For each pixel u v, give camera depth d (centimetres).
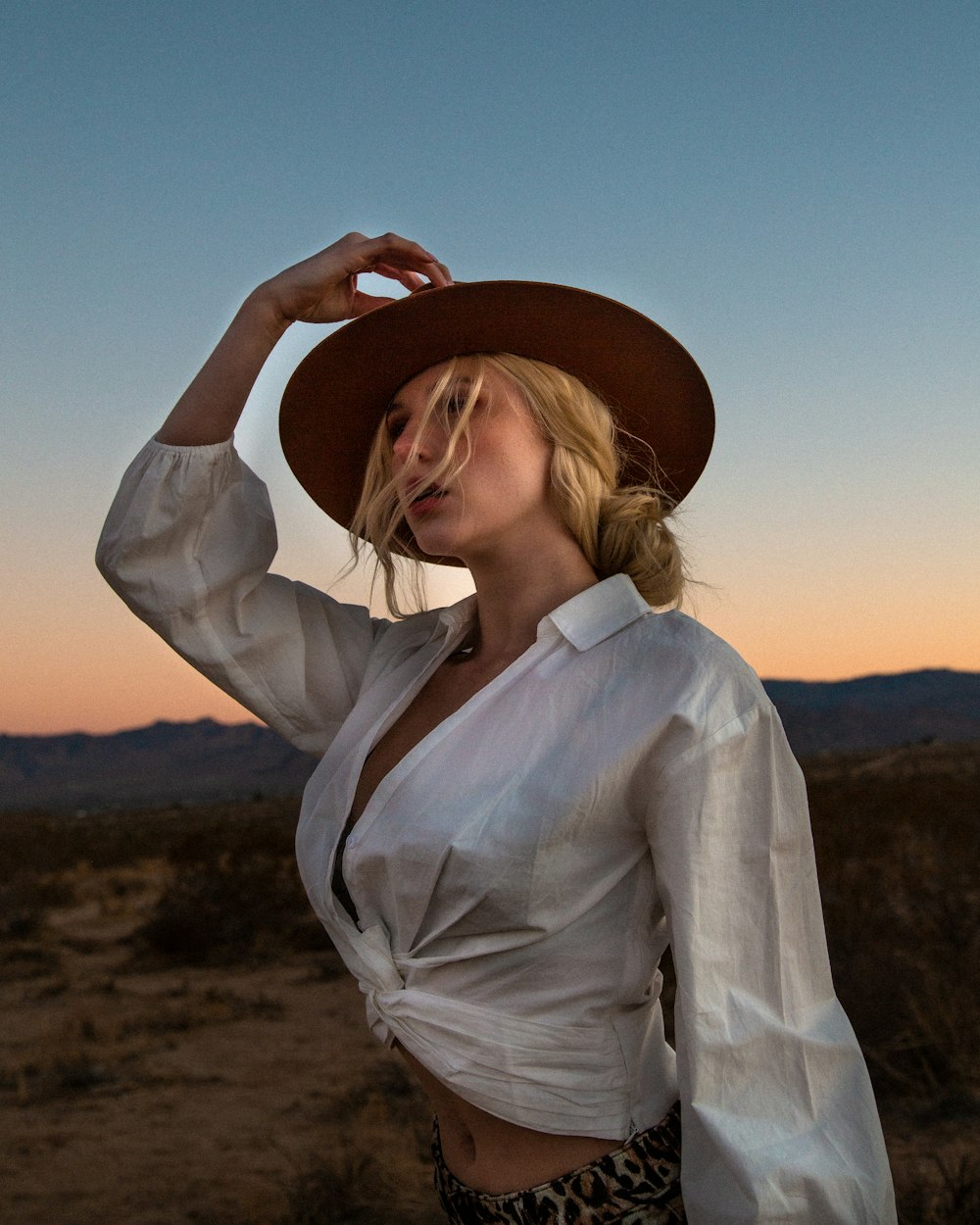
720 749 132
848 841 1931
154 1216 590
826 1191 125
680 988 129
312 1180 601
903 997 706
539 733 139
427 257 173
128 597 179
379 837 144
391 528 166
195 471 172
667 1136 138
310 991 1243
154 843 4103
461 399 155
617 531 158
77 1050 995
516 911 135
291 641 183
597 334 160
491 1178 141
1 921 1938
